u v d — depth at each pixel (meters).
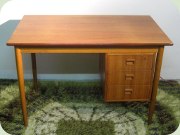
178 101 2.30
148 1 2.31
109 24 2.07
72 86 2.49
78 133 1.94
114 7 2.33
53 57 2.50
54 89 2.45
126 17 2.23
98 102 2.28
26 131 1.96
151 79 1.93
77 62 2.53
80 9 2.32
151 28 2.00
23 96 1.91
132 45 1.76
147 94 1.99
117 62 1.86
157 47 1.80
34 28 1.94
